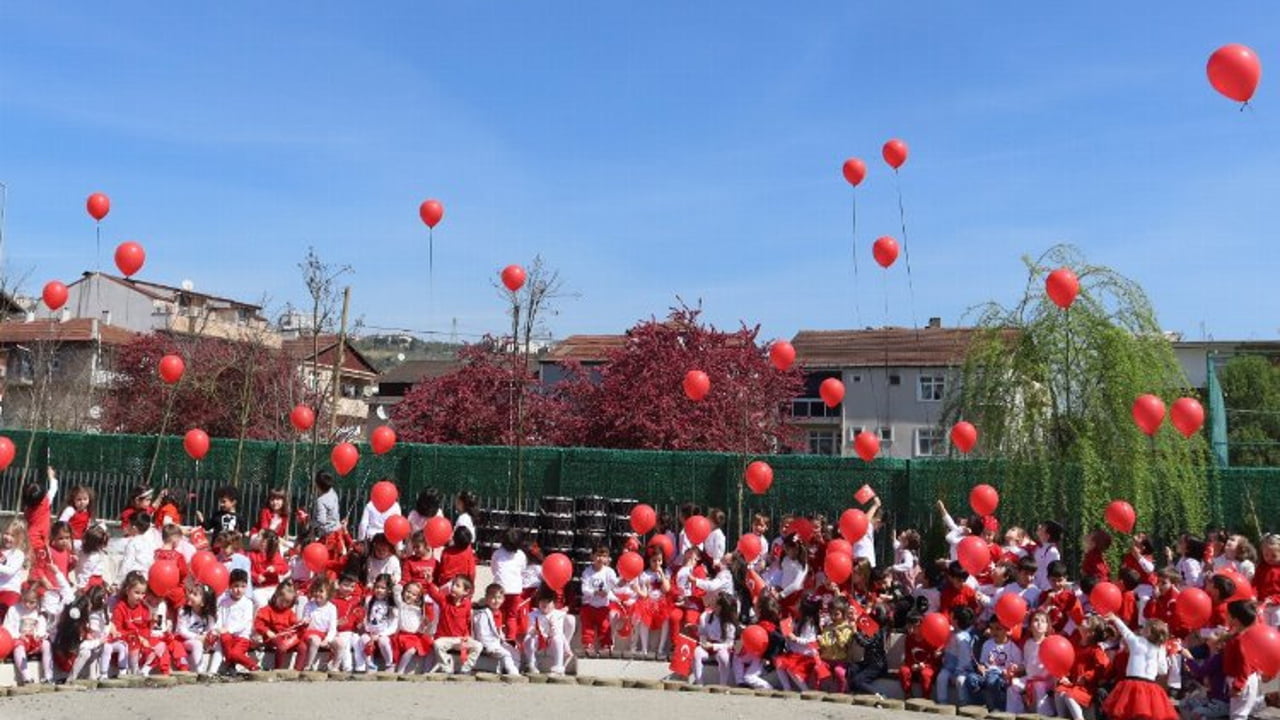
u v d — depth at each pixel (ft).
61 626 33.55
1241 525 53.93
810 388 149.48
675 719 30.78
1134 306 50.72
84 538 37.65
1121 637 31.24
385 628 37.11
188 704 30.76
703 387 46.78
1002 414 50.83
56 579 35.53
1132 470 48.29
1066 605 33.91
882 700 33.60
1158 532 51.67
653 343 110.42
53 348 118.01
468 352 117.39
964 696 33.53
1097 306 50.34
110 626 34.27
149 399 114.11
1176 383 50.62
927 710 32.71
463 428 111.86
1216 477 54.39
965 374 52.65
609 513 56.03
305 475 71.00
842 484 60.70
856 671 35.76
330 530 46.55
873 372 146.30
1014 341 51.49
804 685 35.47
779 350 47.16
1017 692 32.68
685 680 36.78
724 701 33.78
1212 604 32.63
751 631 35.76
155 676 33.99
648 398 105.91
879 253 43.70
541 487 66.74
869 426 145.07
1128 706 28.91
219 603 36.11
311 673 35.50
